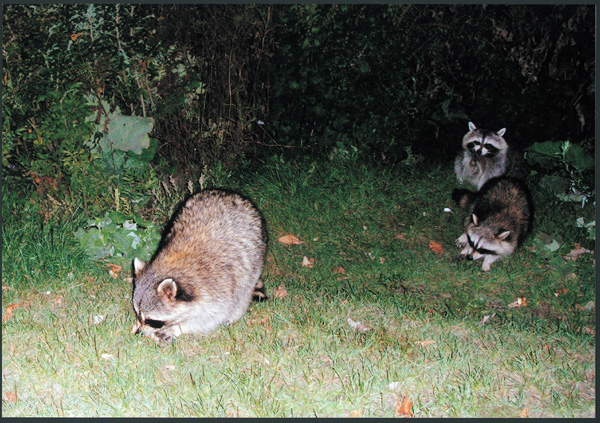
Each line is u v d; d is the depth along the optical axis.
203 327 2.21
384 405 2.00
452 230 3.09
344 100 3.37
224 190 2.46
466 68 3.50
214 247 2.25
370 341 2.23
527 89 3.50
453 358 2.18
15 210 2.73
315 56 3.36
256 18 3.31
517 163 3.49
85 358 2.11
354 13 3.35
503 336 2.34
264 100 3.40
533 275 2.80
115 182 2.82
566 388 2.10
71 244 2.61
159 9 3.15
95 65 2.93
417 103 3.43
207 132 3.24
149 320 2.13
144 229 2.65
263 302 2.45
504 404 2.02
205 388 2.03
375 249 2.88
